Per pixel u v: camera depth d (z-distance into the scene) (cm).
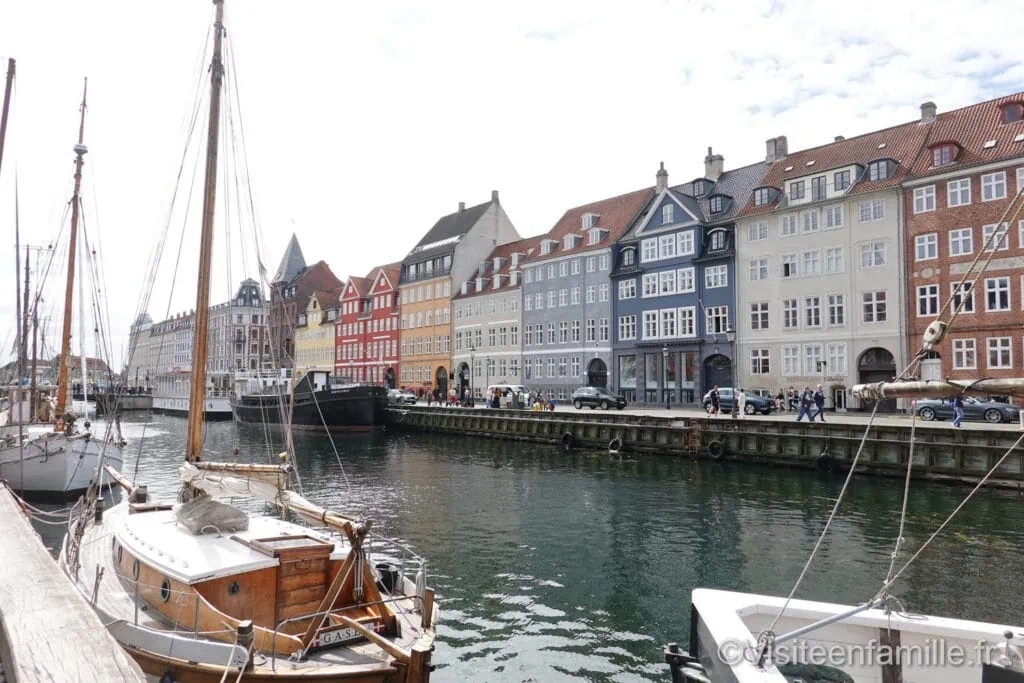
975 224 3541
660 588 1326
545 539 1703
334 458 3403
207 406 6781
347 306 9081
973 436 2298
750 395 3672
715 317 4641
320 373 4988
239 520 884
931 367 3666
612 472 2811
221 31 1205
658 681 942
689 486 2452
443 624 1141
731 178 5028
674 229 4897
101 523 1152
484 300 6669
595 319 5472
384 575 909
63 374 2541
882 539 1673
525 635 1097
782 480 2530
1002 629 507
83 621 329
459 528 1828
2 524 585
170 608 757
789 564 1477
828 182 4128
